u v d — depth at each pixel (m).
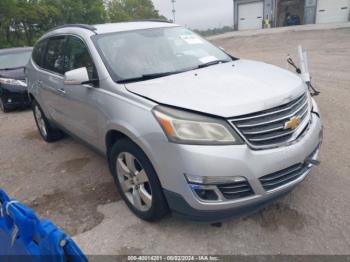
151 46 3.57
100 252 2.65
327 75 8.61
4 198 1.67
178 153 2.36
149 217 2.85
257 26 35.12
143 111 2.61
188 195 2.40
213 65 3.47
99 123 3.21
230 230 2.77
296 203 3.04
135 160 2.84
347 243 2.52
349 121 5.02
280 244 2.57
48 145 5.20
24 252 1.53
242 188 2.39
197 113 2.39
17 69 7.98
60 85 3.96
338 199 3.05
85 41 3.52
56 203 3.42
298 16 33.00
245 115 2.38
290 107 2.59
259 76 2.96
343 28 22.30
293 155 2.51
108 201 3.36
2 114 7.72
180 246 2.64
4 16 22.06
